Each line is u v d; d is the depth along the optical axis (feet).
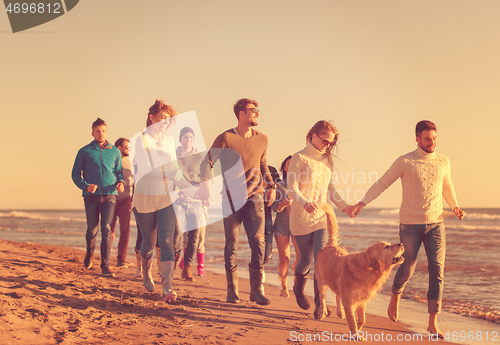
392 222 91.56
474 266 29.91
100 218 20.44
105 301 13.06
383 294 19.47
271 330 11.72
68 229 81.05
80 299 12.77
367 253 11.56
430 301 12.60
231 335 10.81
